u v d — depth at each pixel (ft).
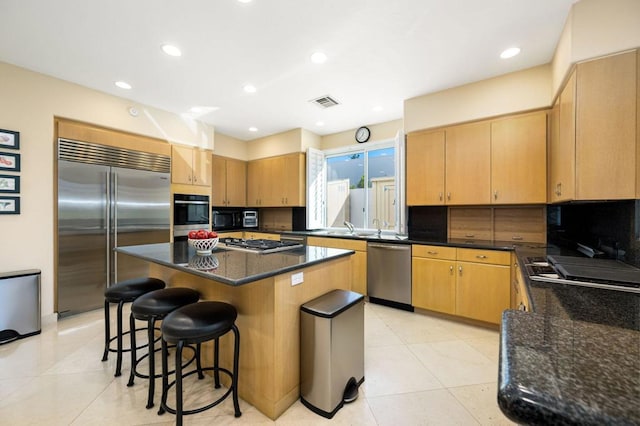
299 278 5.56
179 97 10.87
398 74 9.03
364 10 6.18
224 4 5.99
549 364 1.62
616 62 5.55
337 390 5.27
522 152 8.90
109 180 10.48
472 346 7.77
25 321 8.16
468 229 10.84
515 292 8.12
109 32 6.95
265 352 5.18
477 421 5.04
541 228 9.51
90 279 10.02
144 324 9.11
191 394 5.76
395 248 10.55
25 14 6.27
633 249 5.32
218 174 15.87
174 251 7.11
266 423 4.96
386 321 9.47
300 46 7.54
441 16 6.36
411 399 5.62
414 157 10.99
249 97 10.91
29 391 5.74
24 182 8.65
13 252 8.47
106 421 4.95
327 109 12.17
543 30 6.81
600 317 2.92
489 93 9.31
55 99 9.23
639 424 1.11
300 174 15.12
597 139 5.70
